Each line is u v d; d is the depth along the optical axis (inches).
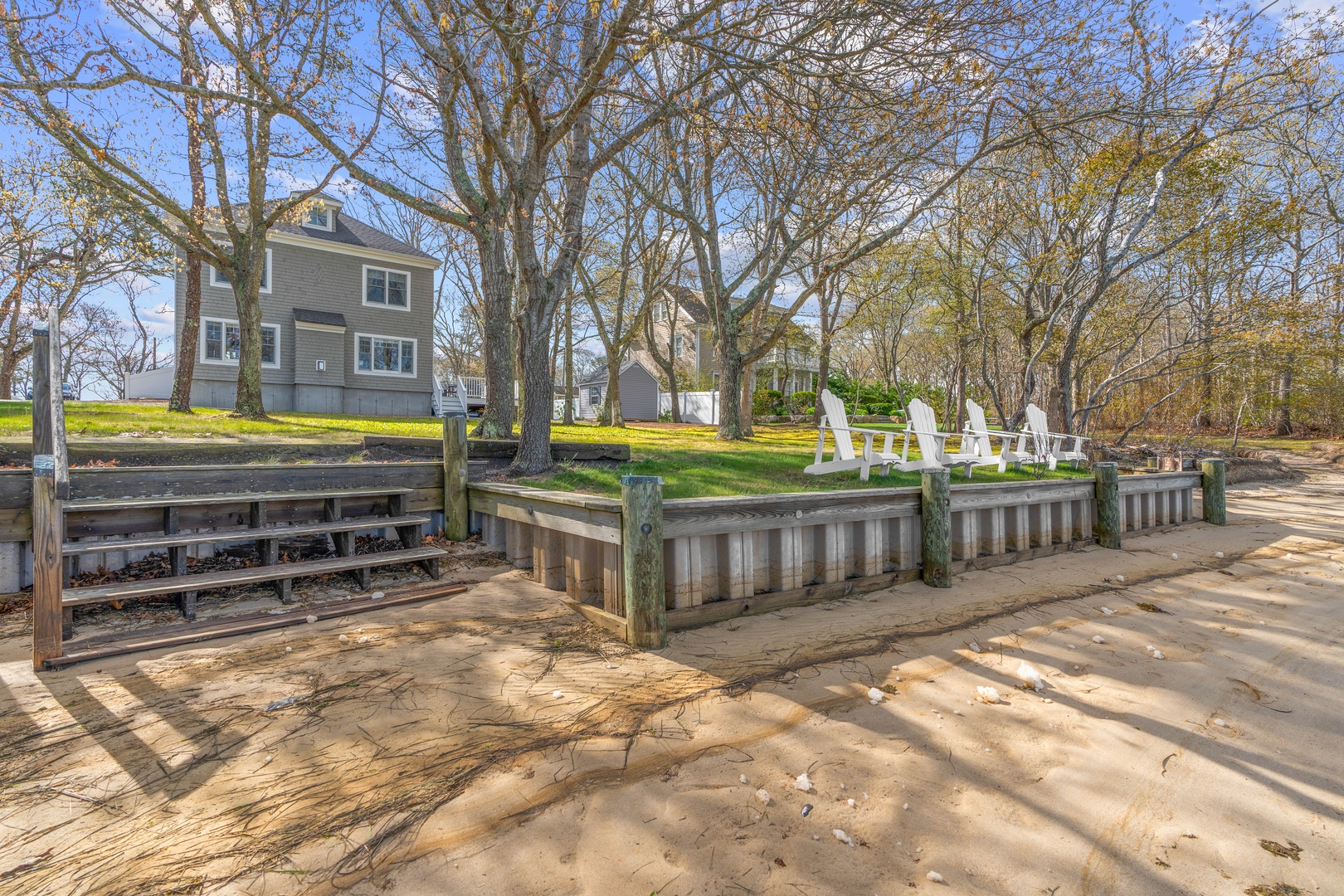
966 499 232.4
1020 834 93.3
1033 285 499.5
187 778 96.3
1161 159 404.5
